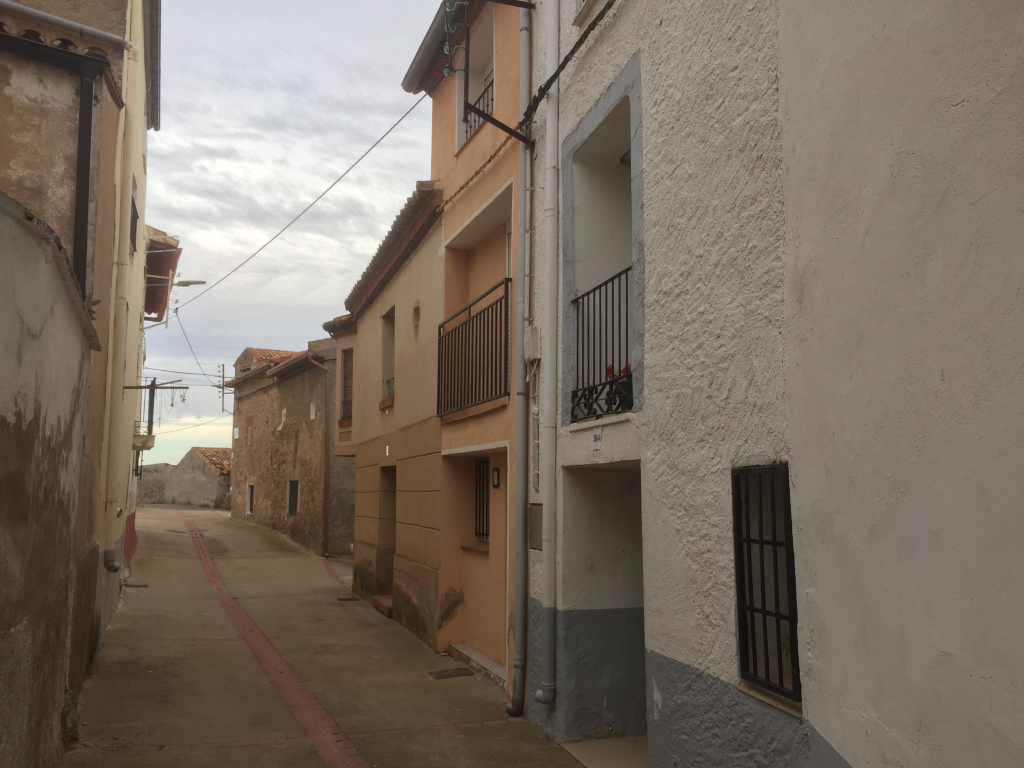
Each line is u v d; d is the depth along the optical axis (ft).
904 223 9.46
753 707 13.52
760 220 13.52
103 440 28.55
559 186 23.18
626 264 22.49
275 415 84.02
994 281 8.00
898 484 9.52
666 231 16.99
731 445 14.34
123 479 38.50
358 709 24.54
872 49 10.14
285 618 40.06
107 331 27.50
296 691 26.58
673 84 16.87
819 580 11.44
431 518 33.91
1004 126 7.90
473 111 24.53
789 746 12.43
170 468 133.80
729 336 14.44
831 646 11.10
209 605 43.45
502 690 26.45
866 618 10.18
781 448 12.75
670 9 17.11
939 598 8.74
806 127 11.91
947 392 8.68
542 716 22.57
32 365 12.21
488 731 22.48
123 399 34.83
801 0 12.09
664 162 17.17
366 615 40.96
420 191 33.76
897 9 9.63
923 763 8.96
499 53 27.86
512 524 25.40
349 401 58.90
